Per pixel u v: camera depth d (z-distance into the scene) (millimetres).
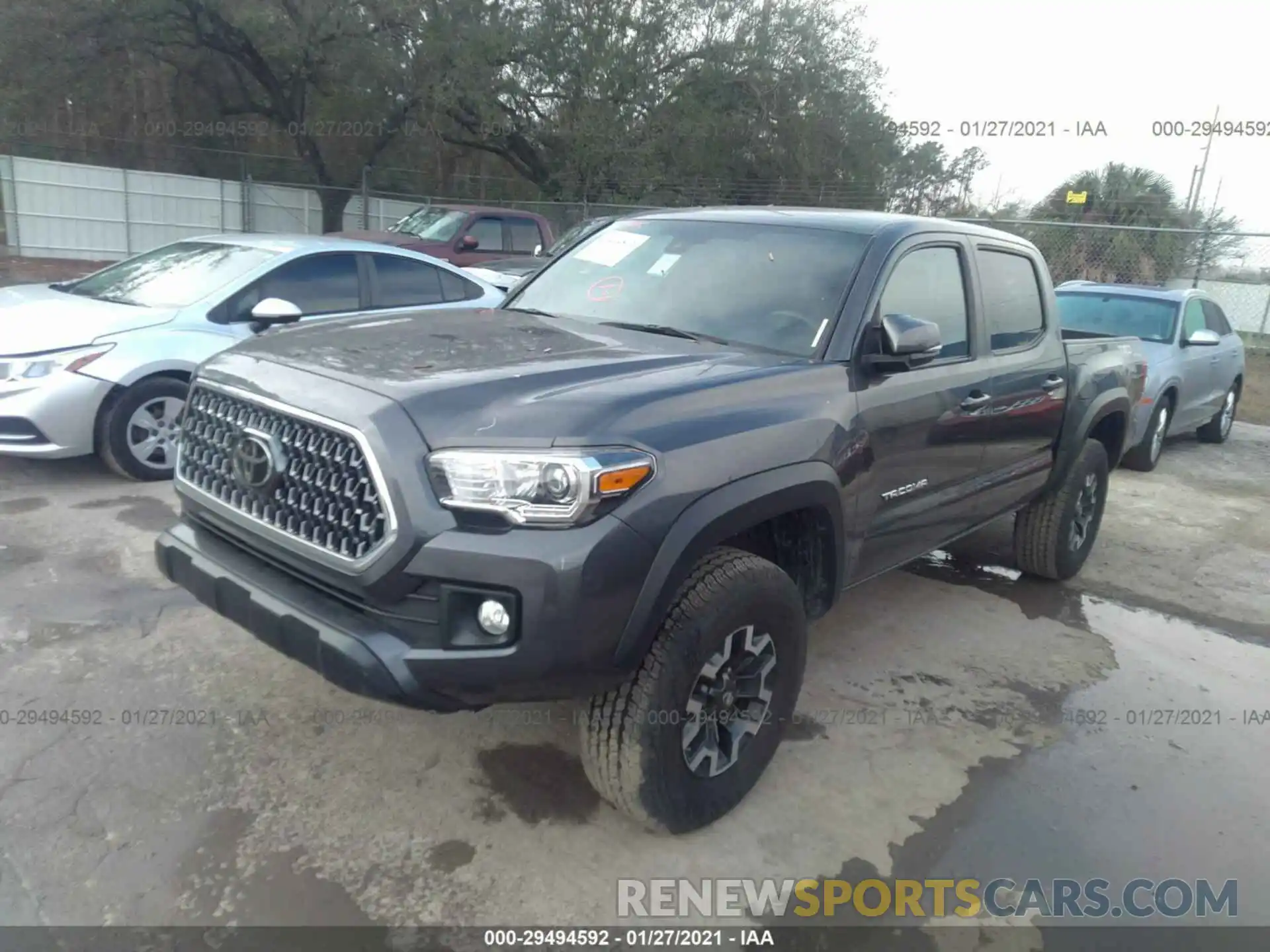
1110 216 21156
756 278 3770
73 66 20234
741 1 23750
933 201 23828
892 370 3457
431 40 20781
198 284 6406
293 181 24531
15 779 3068
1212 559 6348
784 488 2965
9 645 3885
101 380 5676
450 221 13930
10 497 5590
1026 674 4406
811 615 3449
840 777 3449
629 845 2988
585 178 23328
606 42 22453
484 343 3232
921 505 3932
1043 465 4973
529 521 2459
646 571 2586
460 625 2521
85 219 19438
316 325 3557
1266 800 3506
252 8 19531
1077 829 3260
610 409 2652
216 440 3061
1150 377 8445
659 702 2750
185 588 3066
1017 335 4652
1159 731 3965
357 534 2576
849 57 24531
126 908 2588
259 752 3307
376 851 2877
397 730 3498
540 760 3387
